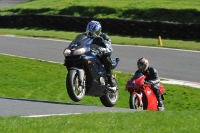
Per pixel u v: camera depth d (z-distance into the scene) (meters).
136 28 87.62
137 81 33.56
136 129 21.19
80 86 30.72
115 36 88.12
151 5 104.69
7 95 44.34
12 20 104.50
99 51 31.75
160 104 34.47
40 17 101.50
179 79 53.47
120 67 59.81
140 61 34.47
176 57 65.88
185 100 44.50
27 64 59.59
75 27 96.44
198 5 101.88
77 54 30.64
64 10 111.94
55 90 47.19
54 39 83.94
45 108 28.23
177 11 97.62
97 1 114.75
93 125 21.67
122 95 46.34
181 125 22.34
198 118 24.41
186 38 82.50
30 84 49.06
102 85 32.25
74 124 21.86
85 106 30.25
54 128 20.95
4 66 57.53
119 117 23.94
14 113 26.08
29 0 143.88
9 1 145.12
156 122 22.84
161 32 84.88
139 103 32.78
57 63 61.41
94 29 31.80
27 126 21.28
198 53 68.75
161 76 55.03
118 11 105.00
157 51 70.56
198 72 57.03
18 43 79.19
